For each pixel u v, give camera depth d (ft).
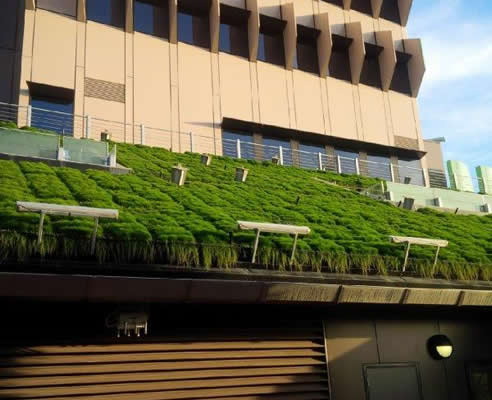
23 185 42.86
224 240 35.04
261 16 111.96
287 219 50.06
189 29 105.91
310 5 120.57
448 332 35.68
